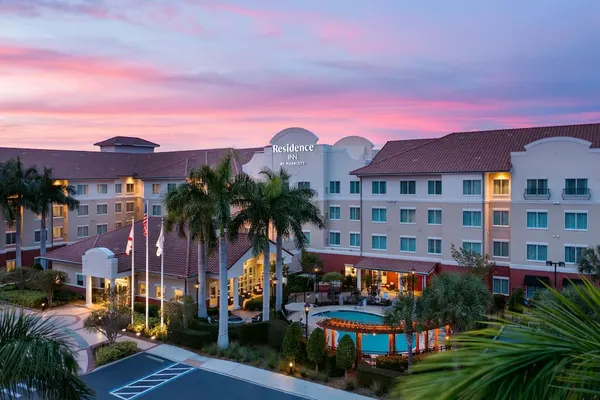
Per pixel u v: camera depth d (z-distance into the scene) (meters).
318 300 47.47
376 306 45.94
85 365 30.11
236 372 29.00
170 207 33.97
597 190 41.38
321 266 53.16
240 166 65.81
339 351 28.02
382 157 56.03
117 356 30.98
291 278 50.97
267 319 35.78
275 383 27.42
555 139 43.00
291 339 29.50
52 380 13.25
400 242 51.94
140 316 37.91
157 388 26.78
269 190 35.59
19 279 44.62
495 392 5.13
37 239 62.16
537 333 5.55
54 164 68.06
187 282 40.00
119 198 73.62
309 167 57.69
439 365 5.56
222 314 32.56
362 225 54.16
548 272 43.47
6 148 67.69
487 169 45.62
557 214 43.12
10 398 12.93
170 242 44.81
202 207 32.44
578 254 42.16
